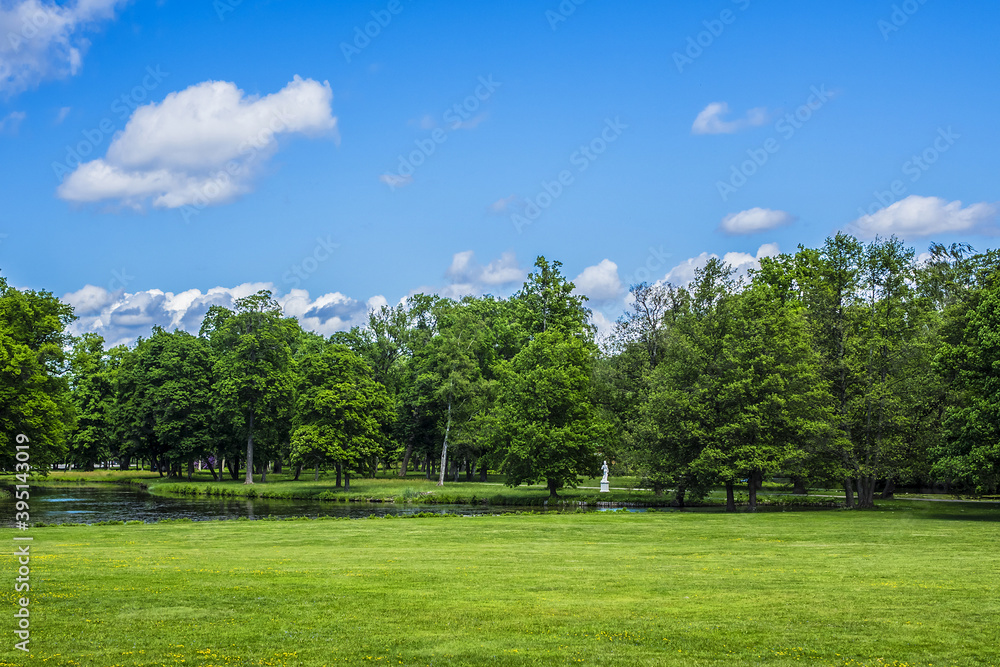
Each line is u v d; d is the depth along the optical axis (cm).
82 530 3212
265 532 3192
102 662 1121
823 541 2897
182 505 5847
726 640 1264
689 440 4766
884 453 4612
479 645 1227
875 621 1393
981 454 3747
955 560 2280
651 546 2708
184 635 1270
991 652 1197
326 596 1590
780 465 4591
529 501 5956
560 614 1441
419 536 3062
